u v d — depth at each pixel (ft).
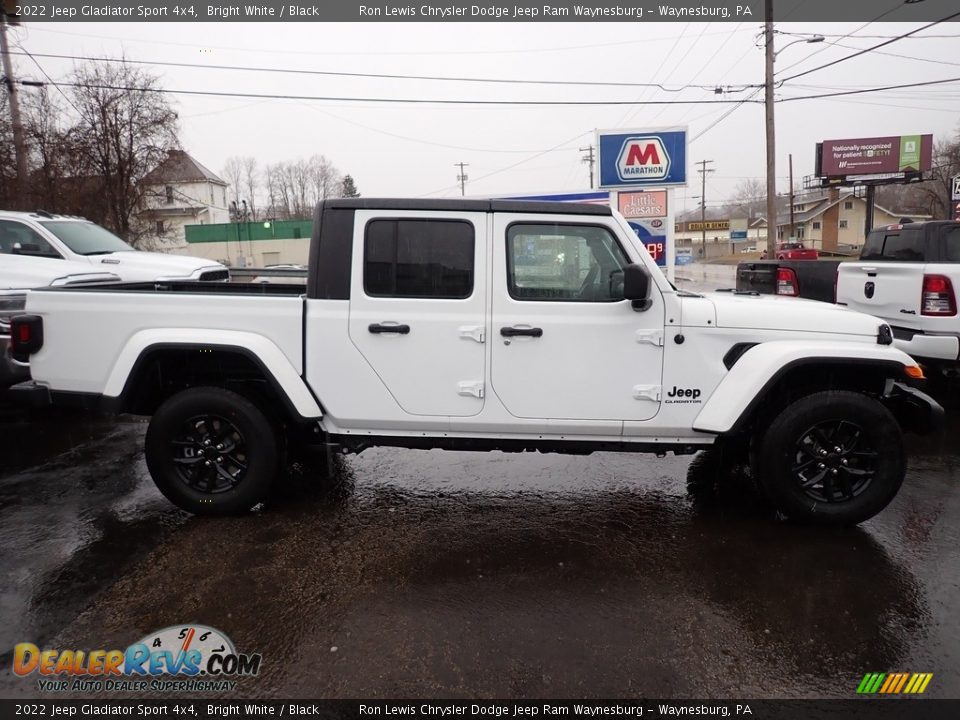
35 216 28.35
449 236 11.86
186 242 168.25
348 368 12.04
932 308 18.85
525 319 11.78
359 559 11.14
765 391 11.50
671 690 7.91
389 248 11.91
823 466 12.00
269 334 12.08
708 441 12.27
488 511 13.23
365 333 11.93
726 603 9.75
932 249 20.52
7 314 18.33
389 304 11.88
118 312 12.11
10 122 61.98
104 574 10.56
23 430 19.25
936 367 19.31
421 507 13.41
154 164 74.38
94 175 70.90
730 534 12.09
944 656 8.52
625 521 12.73
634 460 16.46
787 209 307.17
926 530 12.20
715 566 10.86
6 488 14.42
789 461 11.89
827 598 9.86
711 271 136.87
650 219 40.73
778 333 11.89
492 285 11.79
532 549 11.54
